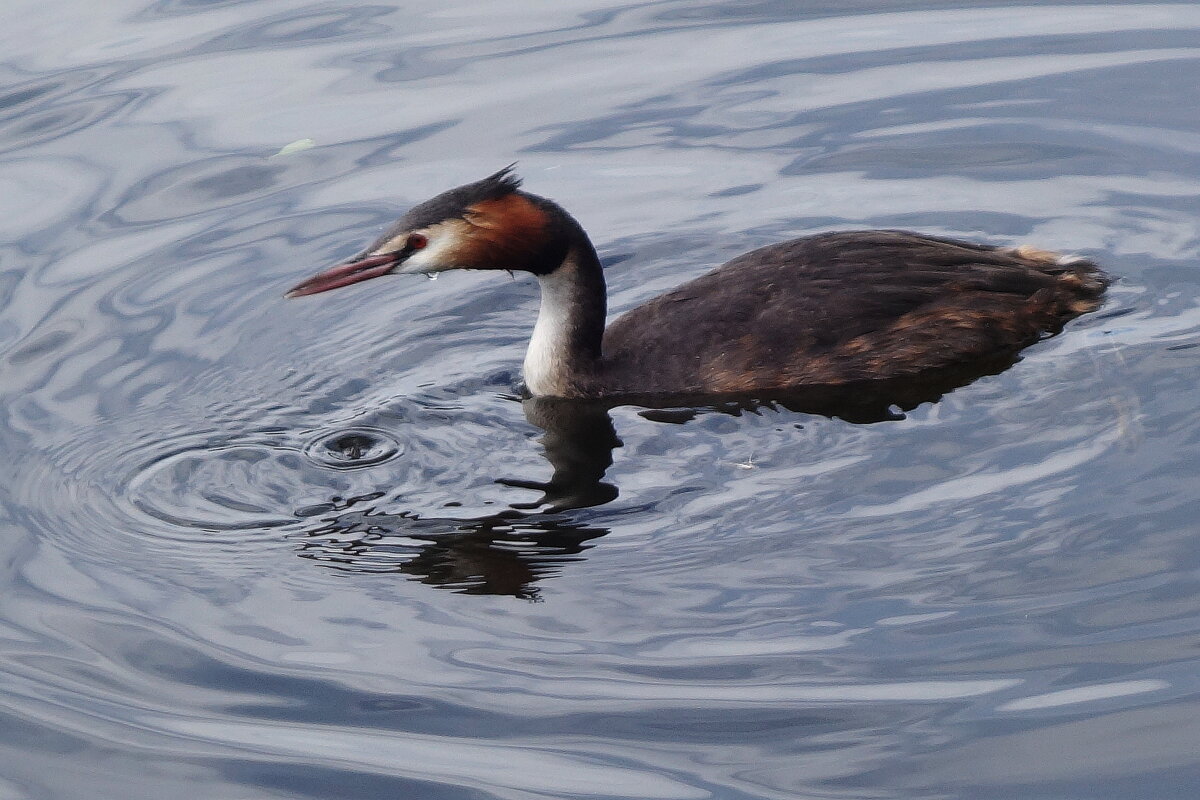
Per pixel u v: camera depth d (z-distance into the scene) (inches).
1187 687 372.2
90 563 453.1
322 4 858.1
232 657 409.4
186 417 533.6
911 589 415.2
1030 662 385.1
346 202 672.4
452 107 745.0
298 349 580.1
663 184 682.2
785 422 512.7
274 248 641.6
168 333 588.7
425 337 589.6
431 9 850.1
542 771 364.5
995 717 369.7
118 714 391.2
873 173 676.7
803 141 705.0
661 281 618.5
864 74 754.8
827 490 467.2
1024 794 347.3
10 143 722.8
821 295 539.2
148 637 418.9
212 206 674.8
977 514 444.5
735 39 799.1
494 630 413.4
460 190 539.2
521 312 608.4
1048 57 751.7
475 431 522.3
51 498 486.9
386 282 633.6
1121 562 416.2
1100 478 453.4
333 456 506.3
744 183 678.5
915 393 523.2
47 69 788.6
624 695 386.9
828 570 426.9
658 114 733.9
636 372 543.2
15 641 419.8
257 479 494.0
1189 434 469.4
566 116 735.1
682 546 445.1
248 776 368.5
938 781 353.4
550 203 538.6
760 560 434.9
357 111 741.9
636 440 510.0
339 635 415.2
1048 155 673.0
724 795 354.3
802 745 367.2
